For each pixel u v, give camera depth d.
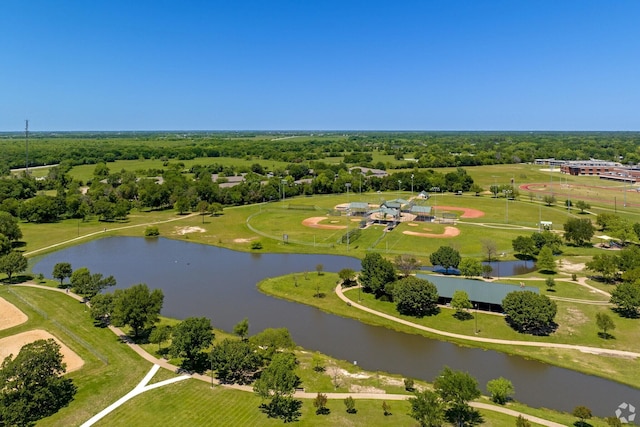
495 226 166.12
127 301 79.31
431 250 135.38
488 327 85.00
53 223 182.38
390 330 85.06
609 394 63.72
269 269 122.88
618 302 87.06
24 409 55.41
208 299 101.06
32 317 89.19
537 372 69.81
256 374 68.88
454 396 56.00
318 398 58.69
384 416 57.38
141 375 68.00
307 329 85.50
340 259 131.38
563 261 123.50
